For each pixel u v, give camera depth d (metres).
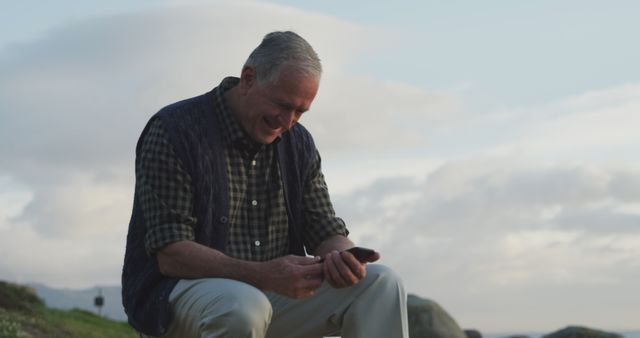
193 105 3.66
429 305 17.42
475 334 19.38
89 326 16.16
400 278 3.61
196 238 3.54
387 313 3.54
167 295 3.43
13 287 16.70
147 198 3.51
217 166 3.58
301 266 3.39
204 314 3.29
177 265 3.43
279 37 3.51
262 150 3.71
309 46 3.54
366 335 3.52
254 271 3.38
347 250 3.43
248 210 3.69
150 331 3.50
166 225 3.46
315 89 3.52
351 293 3.55
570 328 17.44
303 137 3.89
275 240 3.75
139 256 3.61
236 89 3.63
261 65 3.50
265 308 3.29
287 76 3.45
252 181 3.69
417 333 17.02
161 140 3.54
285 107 3.49
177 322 3.43
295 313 3.62
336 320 3.60
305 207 3.89
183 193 3.51
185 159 3.52
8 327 12.01
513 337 19.08
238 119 3.62
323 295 3.59
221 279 3.36
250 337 3.24
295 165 3.80
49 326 13.89
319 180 3.94
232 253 3.62
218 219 3.56
